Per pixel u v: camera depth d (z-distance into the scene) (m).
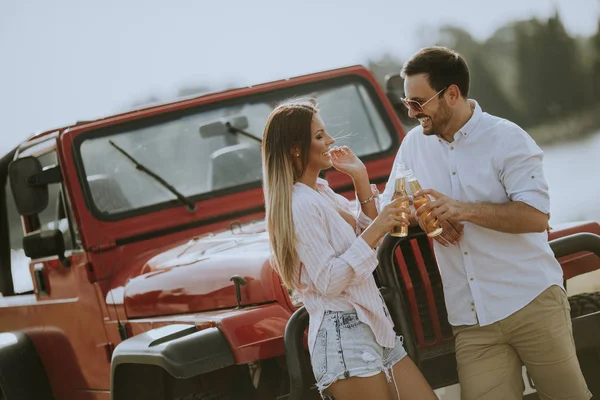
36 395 6.15
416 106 4.09
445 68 4.03
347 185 6.00
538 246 4.07
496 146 4.04
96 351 5.68
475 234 4.09
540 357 4.09
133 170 5.89
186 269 5.07
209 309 4.86
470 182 4.11
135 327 5.30
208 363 4.33
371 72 6.54
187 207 5.87
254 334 4.42
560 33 48.31
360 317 3.82
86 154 5.84
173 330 4.58
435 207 3.99
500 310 4.08
